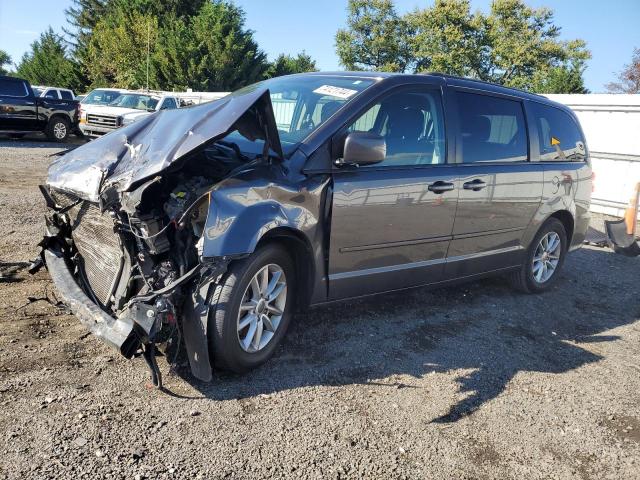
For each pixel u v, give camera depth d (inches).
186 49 1674.5
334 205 146.7
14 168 450.6
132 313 119.9
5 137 762.8
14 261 203.0
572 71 1852.9
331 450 115.4
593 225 393.1
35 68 2418.8
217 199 124.3
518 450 123.6
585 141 244.5
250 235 127.6
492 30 1866.4
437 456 118.1
